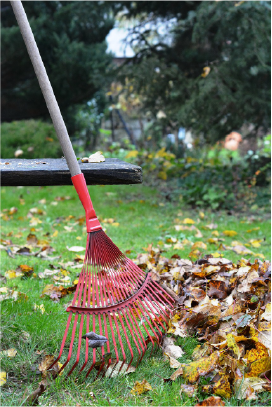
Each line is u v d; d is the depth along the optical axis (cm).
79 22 966
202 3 559
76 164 181
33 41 187
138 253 336
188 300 216
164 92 686
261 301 214
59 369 168
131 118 1424
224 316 196
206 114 619
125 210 540
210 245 376
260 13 537
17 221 474
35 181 181
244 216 515
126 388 161
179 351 183
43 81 184
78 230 430
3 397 154
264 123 636
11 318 208
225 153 827
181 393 156
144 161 769
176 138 1060
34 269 298
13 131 814
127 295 193
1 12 1063
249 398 150
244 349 173
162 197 620
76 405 150
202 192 561
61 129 181
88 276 185
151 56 700
